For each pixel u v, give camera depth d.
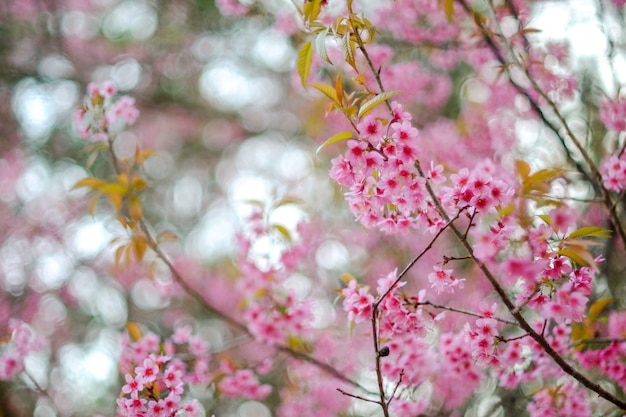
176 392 2.97
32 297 7.25
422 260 5.70
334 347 5.09
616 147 3.98
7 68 7.22
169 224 7.90
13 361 4.09
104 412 6.52
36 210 7.52
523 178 2.79
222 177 8.23
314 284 6.10
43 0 7.40
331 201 6.63
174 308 7.12
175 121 8.09
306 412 5.09
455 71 5.66
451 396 4.47
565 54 4.36
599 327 3.58
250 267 4.42
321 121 5.65
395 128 2.42
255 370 4.64
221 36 7.34
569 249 2.27
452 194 2.37
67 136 7.44
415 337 2.88
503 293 2.41
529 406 3.49
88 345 7.23
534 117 4.48
